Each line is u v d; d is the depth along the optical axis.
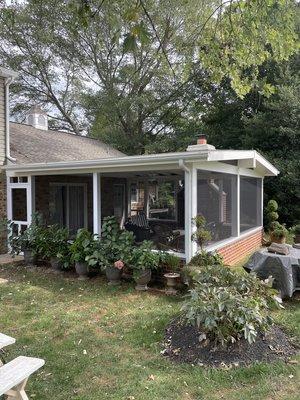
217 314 4.26
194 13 12.91
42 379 3.81
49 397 3.47
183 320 4.91
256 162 10.62
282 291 6.65
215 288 4.64
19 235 9.34
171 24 17.05
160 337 4.85
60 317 5.66
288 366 4.00
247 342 4.31
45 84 26.91
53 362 4.18
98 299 6.57
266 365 3.99
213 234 8.28
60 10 19.91
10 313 5.88
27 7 20.52
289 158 16.55
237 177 10.02
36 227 9.10
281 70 17.34
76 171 8.91
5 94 10.79
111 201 14.91
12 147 12.01
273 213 13.76
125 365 4.11
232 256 9.44
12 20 7.18
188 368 4.00
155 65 22.42
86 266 7.88
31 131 15.24
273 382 3.71
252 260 7.35
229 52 5.89
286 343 4.55
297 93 16.59
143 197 14.55
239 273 5.31
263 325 4.42
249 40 5.67
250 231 11.47
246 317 4.25
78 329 5.18
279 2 5.13
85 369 4.02
